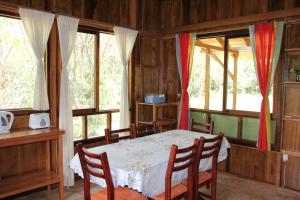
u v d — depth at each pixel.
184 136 3.21
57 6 3.36
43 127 3.10
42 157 3.37
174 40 4.71
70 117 3.45
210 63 4.35
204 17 4.29
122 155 2.41
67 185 3.45
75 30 3.47
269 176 3.68
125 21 4.26
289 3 3.42
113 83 4.24
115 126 4.30
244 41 3.95
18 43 3.18
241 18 3.77
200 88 4.50
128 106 4.23
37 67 3.15
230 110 4.11
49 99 3.38
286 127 3.52
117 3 4.12
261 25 3.57
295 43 3.41
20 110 3.16
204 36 4.33
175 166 2.25
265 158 3.71
